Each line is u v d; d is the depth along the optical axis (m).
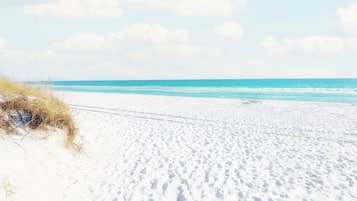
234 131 11.29
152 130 10.88
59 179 5.48
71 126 6.87
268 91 38.56
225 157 7.72
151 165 6.93
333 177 6.37
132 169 6.61
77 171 6.08
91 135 8.87
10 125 5.69
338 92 35.47
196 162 7.25
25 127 5.89
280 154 8.12
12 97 6.21
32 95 6.64
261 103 21.89
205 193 5.48
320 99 26.39
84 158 6.85
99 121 11.66
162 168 6.75
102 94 28.41
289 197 5.35
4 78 6.69
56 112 6.60
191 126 12.06
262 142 9.55
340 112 17.31
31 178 5.00
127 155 7.61
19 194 4.54
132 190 5.51
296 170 6.80
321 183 6.03
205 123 12.95
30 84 7.07
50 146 6.01
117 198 5.15
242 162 7.33
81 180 5.75
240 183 5.98
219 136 10.29
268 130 11.65
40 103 6.39
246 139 9.94
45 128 6.17
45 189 5.00
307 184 5.98
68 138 6.69
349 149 8.80
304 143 9.52
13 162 4.99
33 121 6.10
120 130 10.45
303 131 11.56
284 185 5.90
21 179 4.82
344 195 5.45
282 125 12.88
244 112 16.91
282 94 33.09
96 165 6.67
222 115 15.52
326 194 5.49
